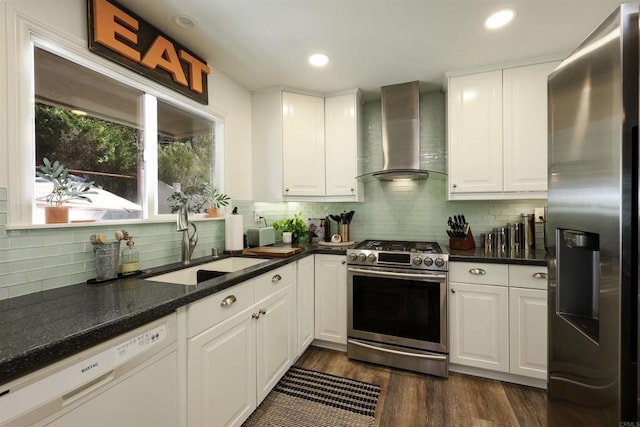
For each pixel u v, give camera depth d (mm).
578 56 985
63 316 901
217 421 1304
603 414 868
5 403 640
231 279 1384
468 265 2010
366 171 2902
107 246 1370
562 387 1111
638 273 763
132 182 1665
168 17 1596
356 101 2592
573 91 1016
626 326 782
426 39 1827
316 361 2275
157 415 1024
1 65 1092
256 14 1575
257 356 1624
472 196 2223
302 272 2256
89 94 1445
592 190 902
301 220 2971
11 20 1118
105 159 1523
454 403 1761
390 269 2168
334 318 2395
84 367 790
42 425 704
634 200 769
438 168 2652
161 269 1627
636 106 764
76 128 1392
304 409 1711
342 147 2635
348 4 1501
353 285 2287
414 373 2094
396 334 2160
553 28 1710
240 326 1478
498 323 1943
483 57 2053
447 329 2037
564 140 1071
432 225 2713
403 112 2479
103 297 1105
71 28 1305
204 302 1240
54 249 1240
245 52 1974
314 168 2650
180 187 1991
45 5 1216
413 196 2770
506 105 2135
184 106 1958
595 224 885
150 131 1738
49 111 1287
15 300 1072
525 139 2092
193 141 2102
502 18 1621
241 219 2244
